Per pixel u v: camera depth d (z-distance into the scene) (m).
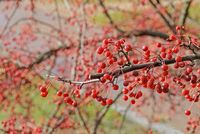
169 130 2.55
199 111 1.76
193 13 3.30
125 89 0.91
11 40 2.45
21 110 2.21
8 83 1.83
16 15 3.79
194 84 0.91
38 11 3.51
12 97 1.95
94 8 2.51
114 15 3.47
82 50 1.54
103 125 2.63
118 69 0.89
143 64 0.89
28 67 1.76
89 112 2.16
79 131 1.98
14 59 2.07
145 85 0.89
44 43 2.74
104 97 0.93
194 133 1.67
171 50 0.91
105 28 2.18
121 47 0.91
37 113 2.38
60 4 3.00
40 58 1.91
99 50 0.92
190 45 0.92
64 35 2.31
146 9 2.81
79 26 1.81
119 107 2.81
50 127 1.79
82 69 1.49
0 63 1.79
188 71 0.90
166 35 1.74
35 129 1.55
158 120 2.62
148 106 2.56
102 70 0.92
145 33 1.77
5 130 1.53
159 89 0.88
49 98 2.46
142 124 2.71
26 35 2.49
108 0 3.92
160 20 2.58
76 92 0.94
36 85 1.84
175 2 2.33
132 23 2.57
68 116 1.70
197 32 2.06
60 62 2.36
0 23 3.89
